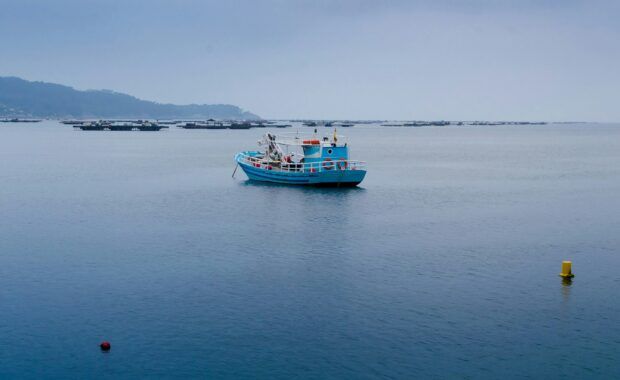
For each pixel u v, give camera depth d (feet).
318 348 108.99
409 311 125.18
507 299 132.26
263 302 129.59
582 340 112.47
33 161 445.78
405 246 175.73
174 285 140.15
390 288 138.72
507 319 121.49
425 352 107.76
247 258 162.09
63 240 182.19
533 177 360.28
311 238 184.44
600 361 104.78
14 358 104.94
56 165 413.18
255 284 140.87
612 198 272.51
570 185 320.29
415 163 465.06
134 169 385.70
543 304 129.49
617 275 149.07
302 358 105.50
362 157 534.37
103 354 106.52
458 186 310.24
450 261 160.56
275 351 107.86
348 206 239.71
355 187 291.79
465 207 243.19
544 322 120.16
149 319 120.67
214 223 205.98
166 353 106.93
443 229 199.31
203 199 255.50
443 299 131.95
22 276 146.72
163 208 234.79
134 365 102.94
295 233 190.90
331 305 128.16
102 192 278.67
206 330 115.85
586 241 183.73
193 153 538.47
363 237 186.29
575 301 131.13
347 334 114.52
